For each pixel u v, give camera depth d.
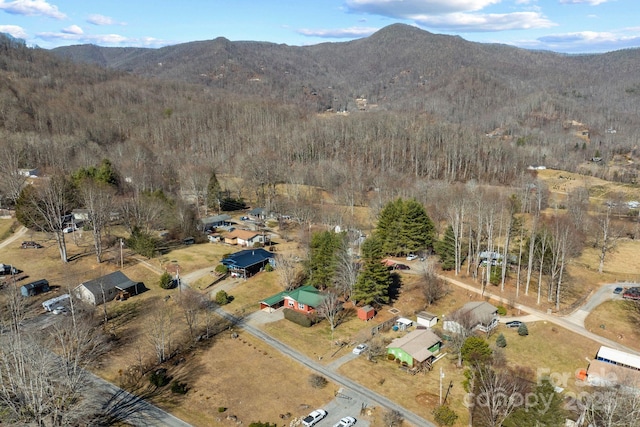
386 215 104.50
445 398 55.94
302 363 62.78
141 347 65.06
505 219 106.94
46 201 100.38
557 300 79.12
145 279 87.88
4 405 49.41
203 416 51.72
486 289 87.12
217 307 78.81
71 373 54.59
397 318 76.38
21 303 68.56
